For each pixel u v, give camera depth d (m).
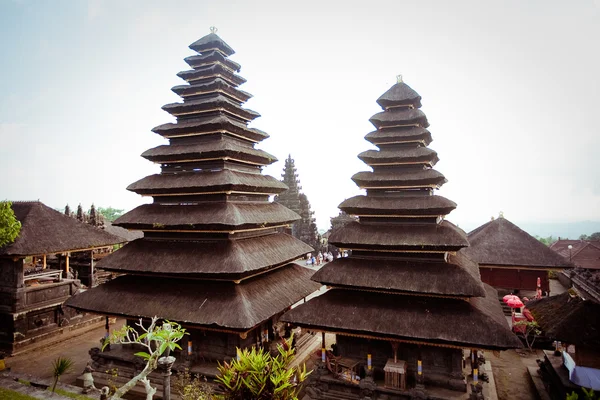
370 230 22.17
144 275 24.92
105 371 23.64
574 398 15.47
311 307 21.27
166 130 27.75
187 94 29.41
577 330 17.97
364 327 19.41
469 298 19.81
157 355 11.82
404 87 24.67
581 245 59.84
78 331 32.38
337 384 20.56
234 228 23.11
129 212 26.66
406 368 20.09
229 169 26.28
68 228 32.75
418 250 20.69
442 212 21.09
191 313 21.30
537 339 28.61
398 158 23.08
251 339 23.64
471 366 21.38
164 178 26.69
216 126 26.56
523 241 39.78
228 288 22.50
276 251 26.62
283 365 13.04
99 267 25.22
